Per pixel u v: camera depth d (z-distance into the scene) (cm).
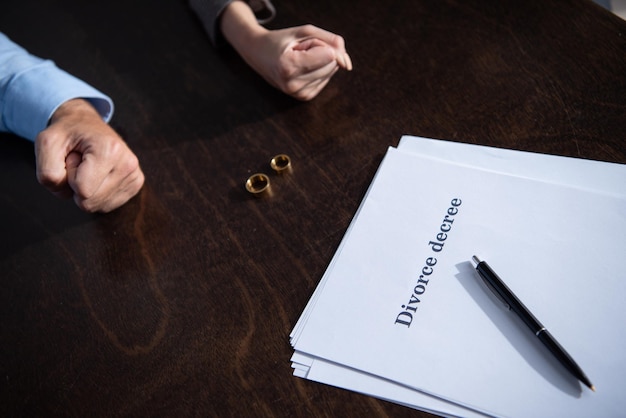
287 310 60
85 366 60
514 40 80
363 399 52
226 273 65
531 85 74
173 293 65
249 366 57
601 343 50
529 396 49
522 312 52
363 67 83
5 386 61
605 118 67
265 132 79
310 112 80
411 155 70
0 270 72
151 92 89
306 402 53
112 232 73
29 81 83
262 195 72
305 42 79
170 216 73
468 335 54
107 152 70
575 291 54
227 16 90
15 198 80
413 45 84
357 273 61
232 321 60
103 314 65
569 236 58
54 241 74
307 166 74
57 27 103
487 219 61
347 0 94
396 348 54
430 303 57
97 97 83
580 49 76
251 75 88
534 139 68
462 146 70
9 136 89
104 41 99
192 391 56
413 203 65
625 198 59
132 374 59
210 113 84
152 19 101
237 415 54
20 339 65
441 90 77
